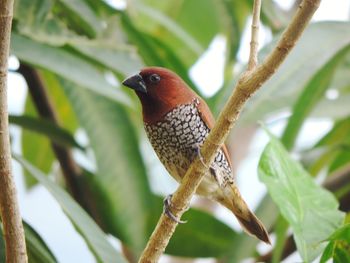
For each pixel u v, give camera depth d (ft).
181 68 34.14
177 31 39.29
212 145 22.30
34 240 26.37
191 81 34.06
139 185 33.58
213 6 45.62
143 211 33.47
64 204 26.13
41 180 26.48
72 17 33.45
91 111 34.12
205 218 35.68
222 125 22.03
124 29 33.60
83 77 31.27
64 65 31.17
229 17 38.58
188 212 35.60
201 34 46.11
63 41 30.66
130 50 33.17
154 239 23.00
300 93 33.86
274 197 26.76
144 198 33.50
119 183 33.53
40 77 35.99
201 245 35.94
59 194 26.53
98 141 33.73
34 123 33.94
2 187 21.53
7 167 21.50
